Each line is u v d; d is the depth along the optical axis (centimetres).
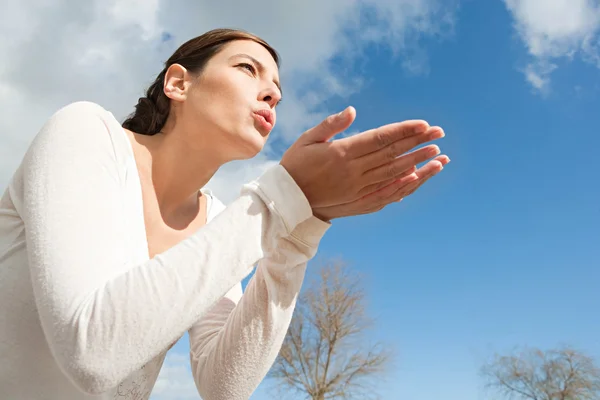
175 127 112
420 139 75
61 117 86
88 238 74
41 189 77
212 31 114
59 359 67
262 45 116
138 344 66
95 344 65
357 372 1250
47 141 82
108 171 85
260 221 77
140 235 92
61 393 85
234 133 106
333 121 77
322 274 1326
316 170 79
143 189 109
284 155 83
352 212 87
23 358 83
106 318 66
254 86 108
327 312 1295
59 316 68
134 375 96
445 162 81
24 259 85
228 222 76
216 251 73
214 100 106
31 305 84
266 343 105
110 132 91
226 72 107
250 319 105
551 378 1358
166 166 111
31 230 75
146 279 69
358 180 79
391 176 78
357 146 75
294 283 103
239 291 135
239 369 106
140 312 67
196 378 116
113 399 93
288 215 78
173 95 109
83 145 83
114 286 68
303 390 1239
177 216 119
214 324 122
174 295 68
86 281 70
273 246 80
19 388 83
